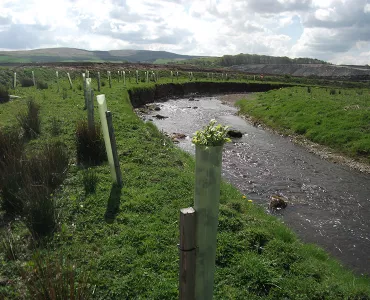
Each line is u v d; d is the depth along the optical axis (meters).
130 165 8.61
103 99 6.66
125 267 4.68
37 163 6.77
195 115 25.19
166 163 9.13
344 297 4.61
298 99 25.27
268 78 52.94
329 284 4.86
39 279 3.75
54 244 5.04
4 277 4.27
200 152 2.59
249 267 4.89
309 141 17.19
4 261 4.57
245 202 8.24
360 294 4.75
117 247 5.15
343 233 8.18
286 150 15.93
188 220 2.65
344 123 17.44
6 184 5.95
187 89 39.25
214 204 2.71
